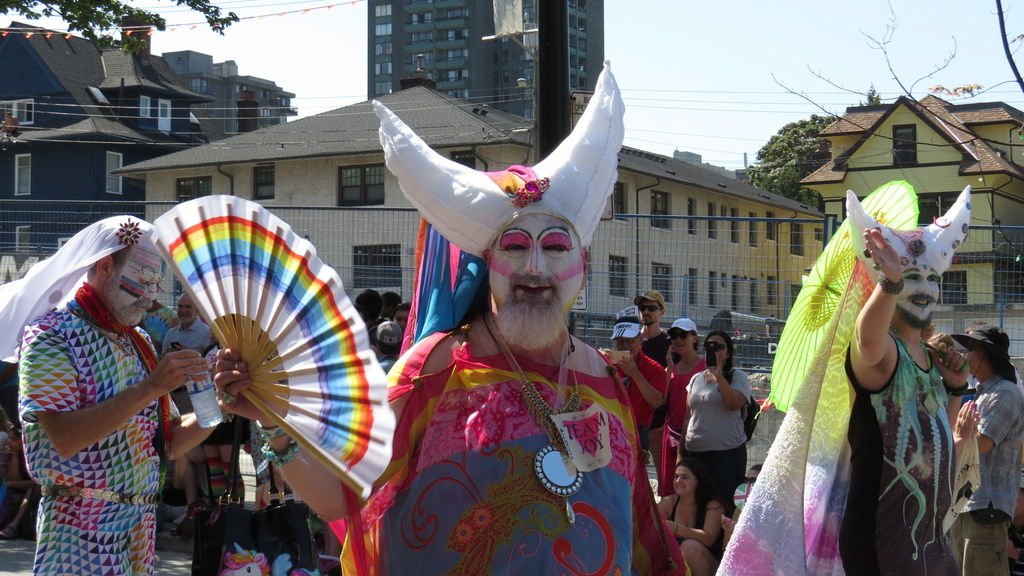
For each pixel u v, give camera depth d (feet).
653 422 28.35
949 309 36.60
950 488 14.89
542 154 24.14
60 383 12.10
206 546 14.71
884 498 14.51
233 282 9.84
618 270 37.99
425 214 11.69
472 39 411.13
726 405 24.39
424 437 11.12
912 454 14.49
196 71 391.04
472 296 11.91
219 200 9.83
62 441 11.88
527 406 11.09
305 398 9.77
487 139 98.27
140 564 12.96
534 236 11.39
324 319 9.77
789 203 128.88
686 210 106.01
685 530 21.40
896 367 14.58
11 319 12.96
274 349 9.87
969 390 22.90
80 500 12.32
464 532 10.73
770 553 14.79
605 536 10.98
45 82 138.82
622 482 11.47
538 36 24.13
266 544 14.73
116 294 12.60
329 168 107.76
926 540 14.57
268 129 117.70
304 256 9.86
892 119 85.40
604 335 37.27
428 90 116.37
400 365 11.43
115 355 12.66
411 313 12.63
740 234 37.50
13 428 28.55
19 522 28.09
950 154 81.61
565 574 10.63
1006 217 71.72
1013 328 35.83
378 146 105.19
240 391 9.86
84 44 146.30
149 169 113.70
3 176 135.54
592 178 12.08
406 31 418.72
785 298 36.99
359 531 10.72
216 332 9.95
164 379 11.88
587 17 275.59
